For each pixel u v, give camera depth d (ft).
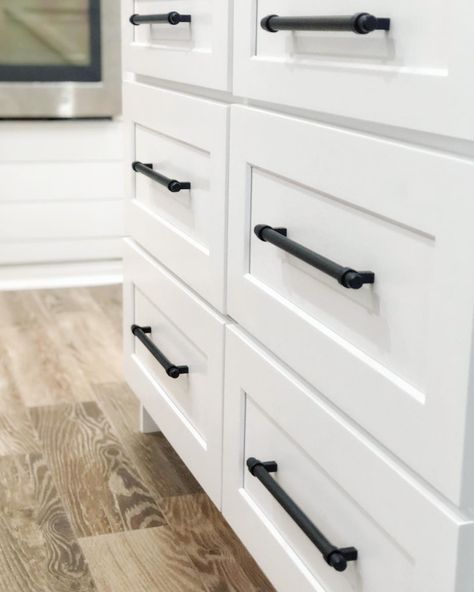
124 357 6.08
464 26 2.25
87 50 9.26
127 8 5.33
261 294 3.64
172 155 4.74
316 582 3.39
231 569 4.60
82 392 6.98
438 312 2.44
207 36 4.09
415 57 2.51
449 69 2.33
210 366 4.31
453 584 2.47
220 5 3.85
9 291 9.64
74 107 9.35
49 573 4.54
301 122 3.17
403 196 2.57
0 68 9.05
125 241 5.82
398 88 2.57
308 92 3.12
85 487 5.45
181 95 4.46
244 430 4.00
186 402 4.81
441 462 2.48
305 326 3.26
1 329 8.43
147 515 5.13
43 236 9.69
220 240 4.03
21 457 5.85
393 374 2.74
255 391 3.77
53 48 9.16
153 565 4.63
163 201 4.97
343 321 3.03
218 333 4.16
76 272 9.93
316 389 3.28
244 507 4.00
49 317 8.82
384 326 2.78
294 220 3.34
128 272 5.79
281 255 3.47
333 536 3.24
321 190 3.06
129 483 5.51
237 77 3.73
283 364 3.54
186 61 4.34
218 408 4.24
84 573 4.55
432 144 2.49
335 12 2.95
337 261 3.05
